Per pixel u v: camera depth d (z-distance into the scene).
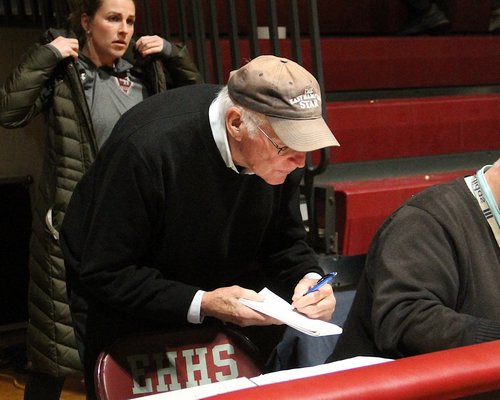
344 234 3.92
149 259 2.43
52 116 3.49
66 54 3.40
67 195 3.44
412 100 4.82
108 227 2.26
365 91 5.23
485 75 5.65
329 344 2.67
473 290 2.32
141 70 3.65
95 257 2.28
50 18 4.81
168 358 2.32
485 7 6.36
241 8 5.59
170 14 5.35
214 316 2.29
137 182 2.24
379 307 2.27
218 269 2.50
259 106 2.11
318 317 2.32
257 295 2.30
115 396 2.23
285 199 2.55
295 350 2.63
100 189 2.33
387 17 6.00
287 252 2.63
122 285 2.29
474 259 2.32
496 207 2.32
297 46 3.93
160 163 2.24
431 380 1.47
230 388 1.77
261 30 5.20
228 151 2.25
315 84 2.18
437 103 4.74
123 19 3.45
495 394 1.57
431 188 2.42
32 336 3.55
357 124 4.48
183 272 2.46
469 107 4.88
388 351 2.27
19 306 5.41
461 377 1.50
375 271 2.36
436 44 5.41
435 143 4.77
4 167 5.39
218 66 4.21
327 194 3.85
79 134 3.45
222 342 2.37
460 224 2.33
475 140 4.93
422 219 2.32
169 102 2.34
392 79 5.30
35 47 3.42
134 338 2.30
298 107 2.10
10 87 3.39
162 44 3.60
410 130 4.68
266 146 2.15
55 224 3.45
